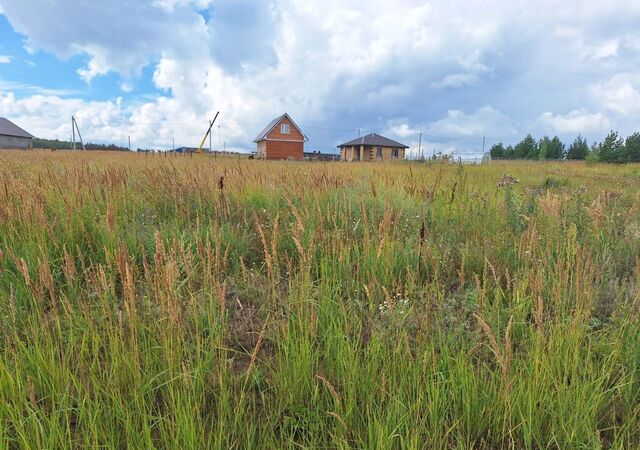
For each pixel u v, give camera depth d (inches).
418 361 72.0
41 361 69.8
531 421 63.6
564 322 84.4
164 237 139.3
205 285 94.3
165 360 71.9
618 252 136.4
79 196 153.2
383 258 122.5
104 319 80.7
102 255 126.0
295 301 91.3
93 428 57.4
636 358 76.8
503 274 121.7
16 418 60.4
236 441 60.7
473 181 325.4
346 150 2372.0
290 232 147.0
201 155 1067.9
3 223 127.7
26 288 96.7
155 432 63.9
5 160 366.9
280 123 1859.0
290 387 72.0
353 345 81.5
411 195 206.7
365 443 59.6
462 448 59.0
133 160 529.3
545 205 156.2
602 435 66.6
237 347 90.0
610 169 839.7
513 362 76.2
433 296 101.9
